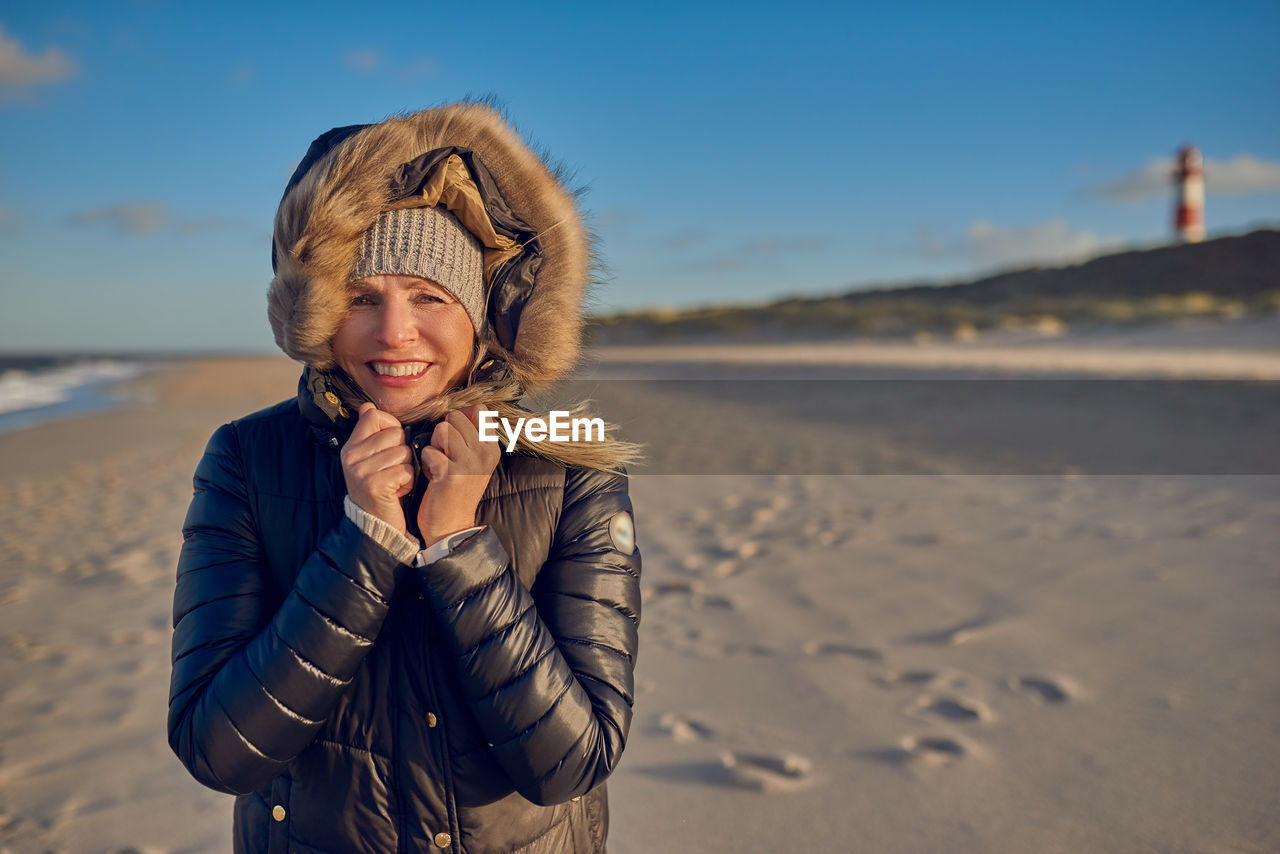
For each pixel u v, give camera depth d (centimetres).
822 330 4128
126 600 424
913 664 306
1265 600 355
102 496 752
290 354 108
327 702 99
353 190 101
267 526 111
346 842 106
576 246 120
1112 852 195
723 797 224
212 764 98
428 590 101
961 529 497
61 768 258
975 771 232
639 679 303
